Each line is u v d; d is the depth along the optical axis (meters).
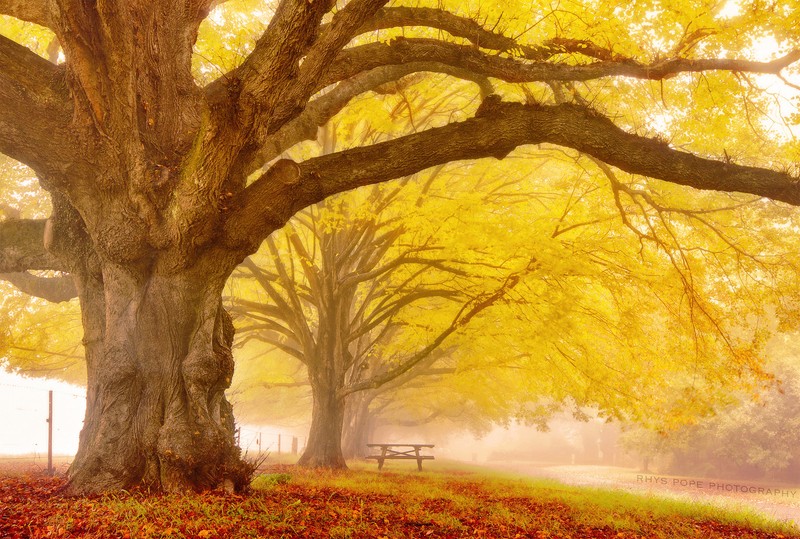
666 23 8.41
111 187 6.81
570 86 9.88
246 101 6.11
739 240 11.76
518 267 12.52
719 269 12.19
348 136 13.35
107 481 6.59
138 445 6.80
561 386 16.06
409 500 8.34
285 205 7.34
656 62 8.30
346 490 9.04
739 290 11.96
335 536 5.16
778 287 11.67
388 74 9.48
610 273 12.91
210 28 9.81
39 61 6.59
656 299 13.28
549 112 7.94
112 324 7.19
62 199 7.89
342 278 15.16
